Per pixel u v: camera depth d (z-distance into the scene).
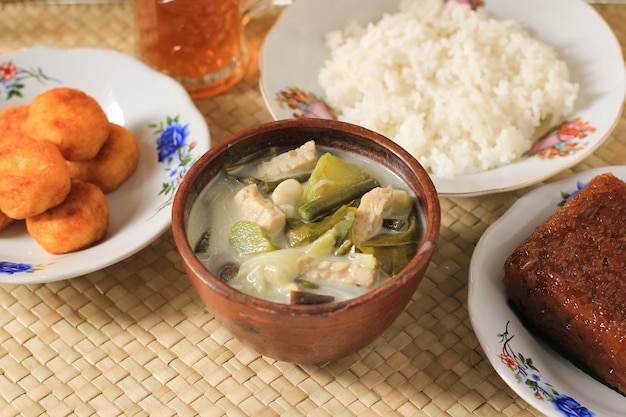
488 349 0.59
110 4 0.85
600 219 0.63
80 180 0.69
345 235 0.58
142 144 0.72
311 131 0.61
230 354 0.63
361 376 0.62
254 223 0.58
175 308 0.65
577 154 0.69
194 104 0.74
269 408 0.60
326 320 0.54
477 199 0.71
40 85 0.75
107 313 0.65
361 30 0.79
